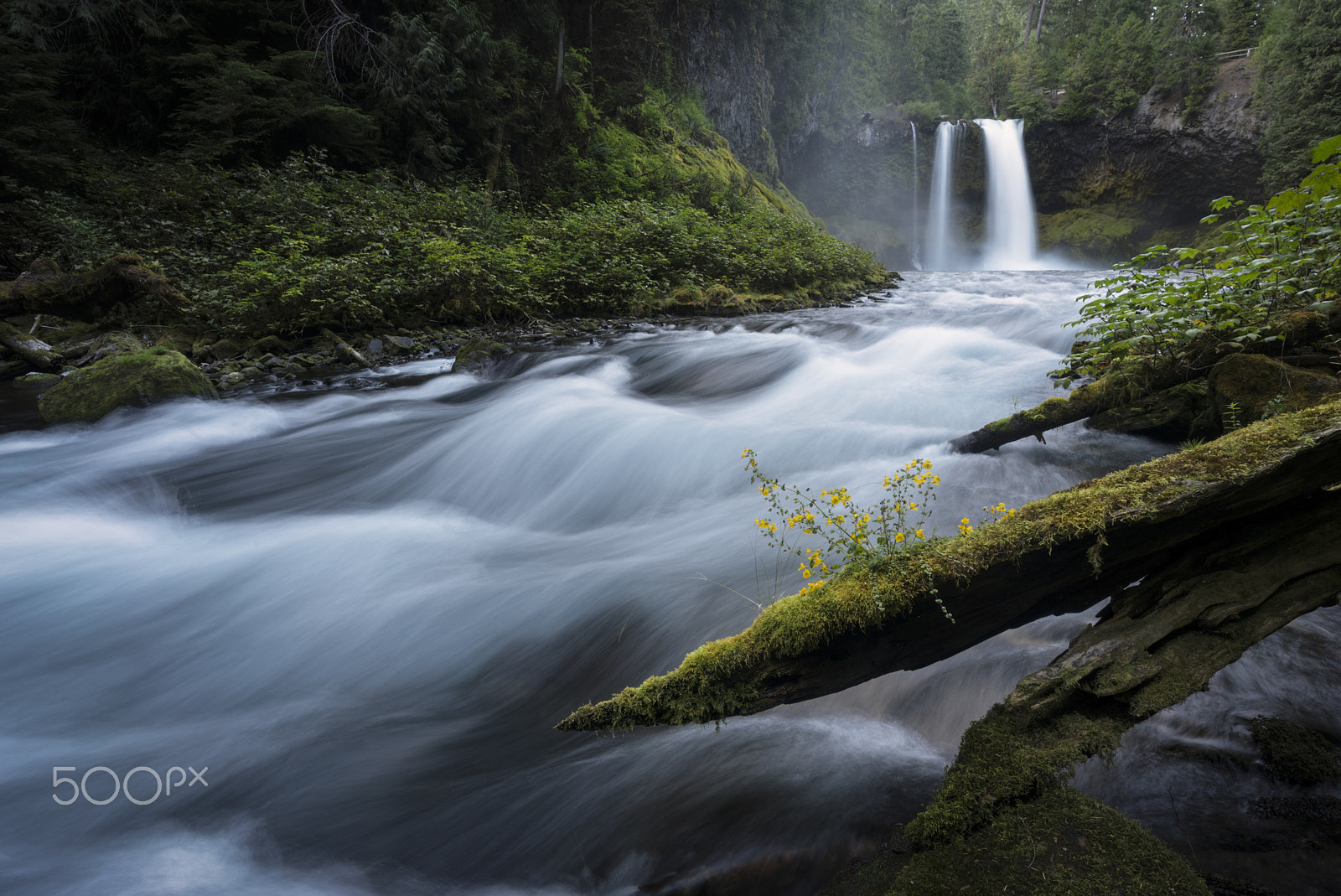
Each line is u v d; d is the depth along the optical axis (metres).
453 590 3.69
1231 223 4.78
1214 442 2.40
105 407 6.97
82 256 10.23
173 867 2.16
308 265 9.69
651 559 3.86
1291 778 2.08
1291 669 2.56
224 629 3.47
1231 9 37.03
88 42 14.30
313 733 2.79
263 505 5.17
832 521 2.51
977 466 4.61
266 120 14.20
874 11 44.91
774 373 7.93
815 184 41.56
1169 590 2.21
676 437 5.55
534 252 13.02
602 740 2.65
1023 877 1.56
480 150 17.75
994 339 8.48
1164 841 1.87
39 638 3.35
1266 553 2.24
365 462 5.99
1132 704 1.93
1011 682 2.62
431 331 10.77
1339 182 3.66
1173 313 4.54
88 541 4.39
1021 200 41.69
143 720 2.90
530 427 6.09
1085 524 2.13
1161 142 36.22
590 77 23.00
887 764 2.40
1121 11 46.44
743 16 30.95
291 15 15.42
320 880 2.14
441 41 16.30
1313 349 4.24
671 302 13.10
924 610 2.14
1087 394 4.76
